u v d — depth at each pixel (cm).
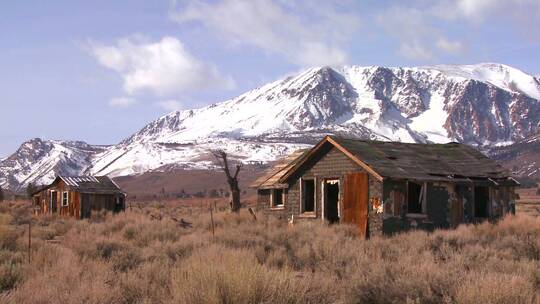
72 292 1092
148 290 1163
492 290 1047
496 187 3584
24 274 1386
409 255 1747
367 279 1205
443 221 3281
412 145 3806
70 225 3819
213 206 9094
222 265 1092
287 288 1030
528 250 1903
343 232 2747
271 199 4097
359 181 3212
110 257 1772
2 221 2989
